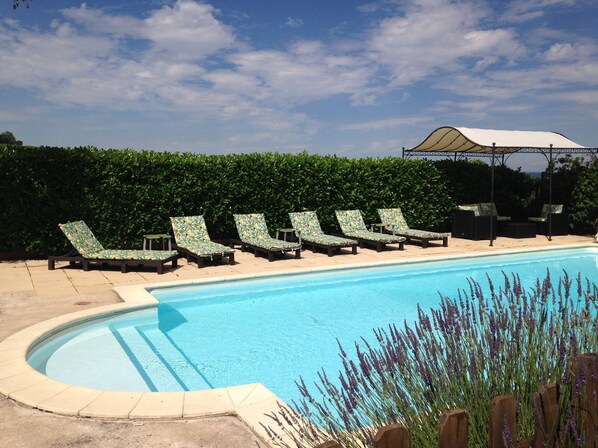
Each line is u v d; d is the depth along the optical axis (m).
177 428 4.14
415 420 2.42
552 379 2.52
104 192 13.05
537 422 2.10
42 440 3.94
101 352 6.86
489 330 2.86
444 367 2.69
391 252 14.10
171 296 9.76
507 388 2.53
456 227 17.61
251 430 4.09
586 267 13.23
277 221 15.38
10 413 4.42
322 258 13.05
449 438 1.99
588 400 2.05
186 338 7.50
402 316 8.67
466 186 18.88
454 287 10.95
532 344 2.68
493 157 15.62
